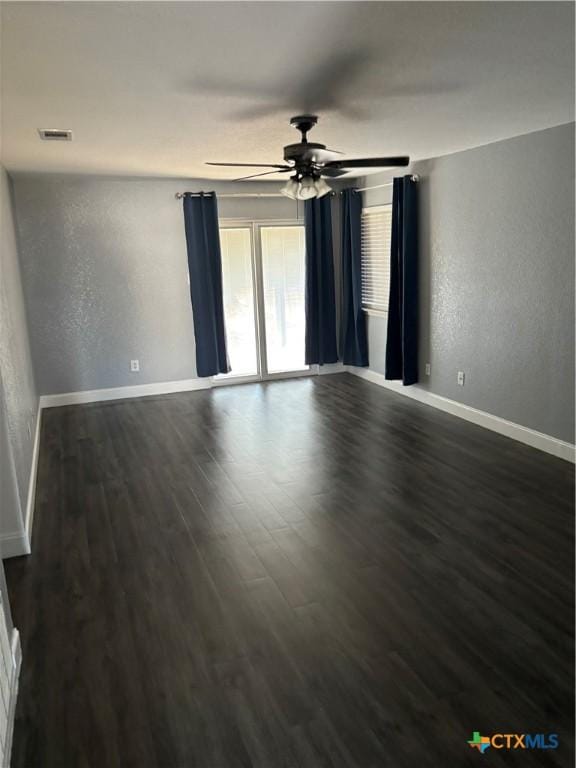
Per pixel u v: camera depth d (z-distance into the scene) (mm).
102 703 2244
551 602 2758
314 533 3477
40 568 3219
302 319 7441
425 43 2285
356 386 6984
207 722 2135
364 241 7031
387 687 2270
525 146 4441
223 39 2162
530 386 4707
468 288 5262
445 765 1930
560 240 4258
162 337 6773
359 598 2834
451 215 5363
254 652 2490
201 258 6590
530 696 2207
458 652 2447
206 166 5316
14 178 5793
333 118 3535
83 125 3494
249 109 3213
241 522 3650
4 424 3250
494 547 3248
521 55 2457
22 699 2273
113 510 3891
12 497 3307
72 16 1920
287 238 7180
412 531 3455
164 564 3207
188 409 6207
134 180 6270
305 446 4973
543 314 4488
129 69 2475
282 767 1940
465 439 4980
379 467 4441
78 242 6266
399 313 6160
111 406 6410
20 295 5539
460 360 5496
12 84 2639
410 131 4066
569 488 3955
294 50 2311
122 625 2705
